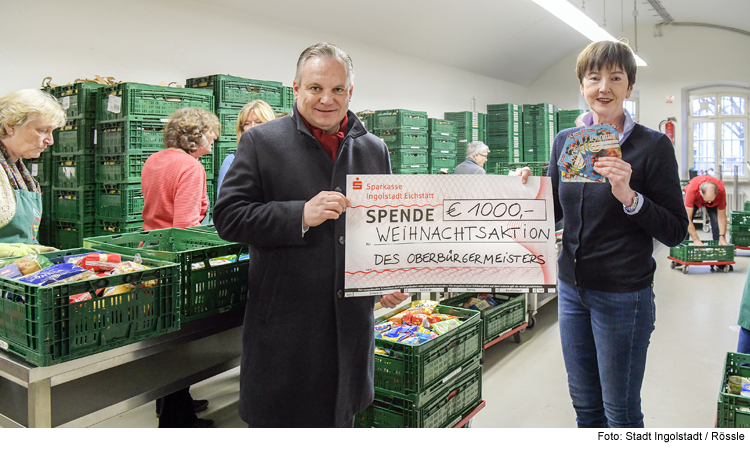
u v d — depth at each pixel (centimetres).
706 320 486
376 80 812
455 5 823
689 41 1197
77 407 143
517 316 415
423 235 153
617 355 176
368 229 150
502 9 906
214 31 557
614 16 1150
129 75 479
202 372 182
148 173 261
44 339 133
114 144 356
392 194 151
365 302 156
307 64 142
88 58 447
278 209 137
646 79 1247
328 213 134
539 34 1095
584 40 1238
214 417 290
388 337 244
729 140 1212
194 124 264
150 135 358
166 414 261
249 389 150
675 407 306
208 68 553
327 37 712
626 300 173
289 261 146
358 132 157
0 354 142
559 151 191
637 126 175
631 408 178
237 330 198
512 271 155
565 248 185
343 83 142
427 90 938
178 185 255
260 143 148
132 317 153
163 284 160
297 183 147
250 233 140
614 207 172
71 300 140
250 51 600
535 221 155
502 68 1159
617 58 164
